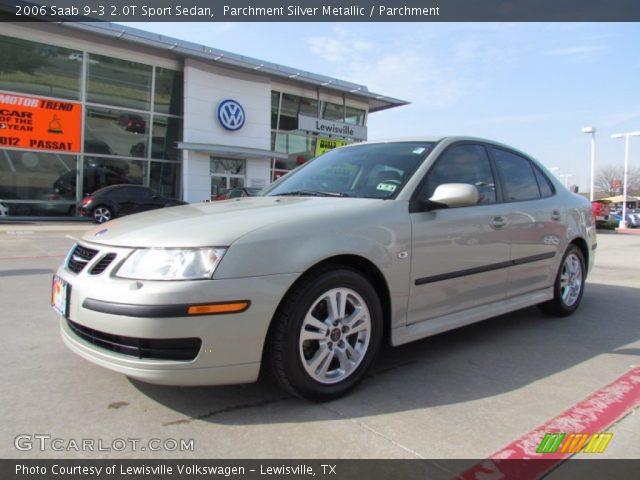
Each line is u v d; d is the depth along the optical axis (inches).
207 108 881.5
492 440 95.2
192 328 94.7
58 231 540.7
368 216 119.2
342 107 1134.4
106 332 98.0
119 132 818.8
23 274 266.7
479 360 140.1
